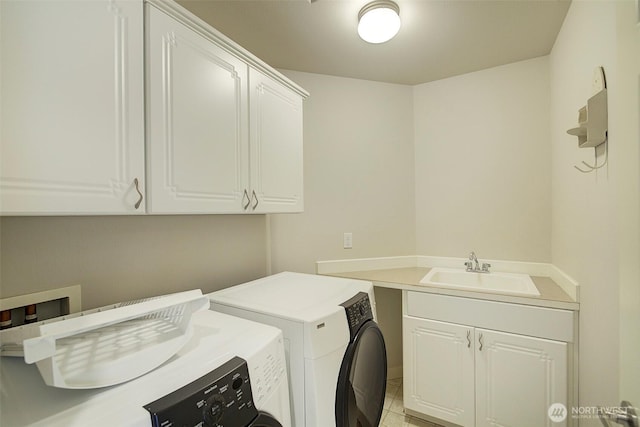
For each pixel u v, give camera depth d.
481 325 1.63
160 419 0.55
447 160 2.34
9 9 0.65
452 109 2.31
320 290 1.39
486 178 2.20
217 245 1.65
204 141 1.12
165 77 0.98
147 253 1.31
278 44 1.82
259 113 1.41
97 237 1.13
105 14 0.82
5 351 0.68
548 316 1.48
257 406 0.76
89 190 0.78
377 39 1.62
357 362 1.19
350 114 2.30
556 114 1.82
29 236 0.96
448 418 1.71
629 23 0.63
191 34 1.07
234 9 1.49
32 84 0.68
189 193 1.06
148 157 0.93
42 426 0.50
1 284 0.90
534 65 2.03
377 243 2.37
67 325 0.61
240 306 1.16
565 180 1.64
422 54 1.96
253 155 1.37
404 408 1.87
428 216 2.42
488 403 1.61
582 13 1.33
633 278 0.62
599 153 1.17
